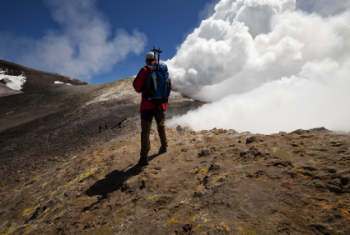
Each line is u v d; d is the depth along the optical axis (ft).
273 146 7.73
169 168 9.03
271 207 4.43
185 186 6.89
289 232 3.63
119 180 9.05
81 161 14.52
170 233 4.63
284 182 5.23
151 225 5.19
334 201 4.11
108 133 36.58
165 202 6.20
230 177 6.22
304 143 7.31
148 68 9.55
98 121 51.31
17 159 31.04
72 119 59.11
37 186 12.98
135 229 5.23
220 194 5.49
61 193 9.78
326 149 6.30
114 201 7.34
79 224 6.48
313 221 3.75
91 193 8.72
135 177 8.70
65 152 28.48
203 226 4.38
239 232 3.89
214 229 4.13
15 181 17.98
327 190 4.48
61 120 62.64
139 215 5.88
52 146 35.65
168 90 10.19
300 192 4.67
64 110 80.23
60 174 13.51
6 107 124.36
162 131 11.63
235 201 4.97
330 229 3.45
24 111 112.68
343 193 4.26
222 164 7.53
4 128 88.94
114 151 14.93
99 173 10.70
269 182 5.41
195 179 7.20
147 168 9.59
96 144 29.01
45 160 25.72
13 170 24.73
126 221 5.74
